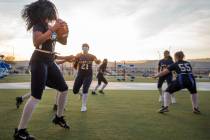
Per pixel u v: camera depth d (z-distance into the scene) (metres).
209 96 11.37
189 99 10.38
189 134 4.52
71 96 10.81
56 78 4.20
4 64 22.70
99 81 12.16
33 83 3.84
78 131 4.64
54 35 3.87
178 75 6.82
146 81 25.12
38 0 3.97
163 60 9.19
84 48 7.08
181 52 7.03
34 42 3.76
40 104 8.03
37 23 3.88
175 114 6.59
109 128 4.89
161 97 8.92
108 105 8.12
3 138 4.11
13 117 5.82
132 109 7.30
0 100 8.97
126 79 29.31
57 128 4.84
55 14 4.04
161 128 4.95
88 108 7.43
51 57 3.98
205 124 5.37
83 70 6.99
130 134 4.47
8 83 18.59
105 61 12.13
